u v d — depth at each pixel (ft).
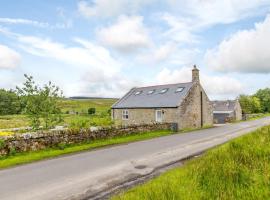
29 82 58.65
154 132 79.61
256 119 186.60
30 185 28.19
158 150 48.29
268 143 34.88
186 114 100.01
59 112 61.46
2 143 41.42
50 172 33.42
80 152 47.55
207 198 19.43
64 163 38.52
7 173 33.32
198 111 107.45
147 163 37.58
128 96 130.21
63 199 24.04
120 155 44.11
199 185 22.26
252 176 22.39
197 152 44.83
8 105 257.96
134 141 61.67
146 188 22.91
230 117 157.58
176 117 96.27
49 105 59.31
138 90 132.26
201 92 110.73
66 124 94.58
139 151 47.70
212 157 30.01
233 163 25.22
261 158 27.07
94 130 58.80
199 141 59.93
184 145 53.93
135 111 112.78
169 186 21.97
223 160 27.68
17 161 39.58
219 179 22.49
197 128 102.53
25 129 80.69
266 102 352.08
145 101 113.80
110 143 57.62
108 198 23.98
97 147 53.01
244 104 237.66
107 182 28.76
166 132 83.10
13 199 24.27
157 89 121.29
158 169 33.83
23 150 44.78
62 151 47.37
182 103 98.27
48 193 25.66
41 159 41.70
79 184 28.25
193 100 104.83
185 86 108.17
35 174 32.58
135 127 72.23
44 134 48.29
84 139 56.03
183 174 26.37
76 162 39.09
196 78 108.47
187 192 20.58
